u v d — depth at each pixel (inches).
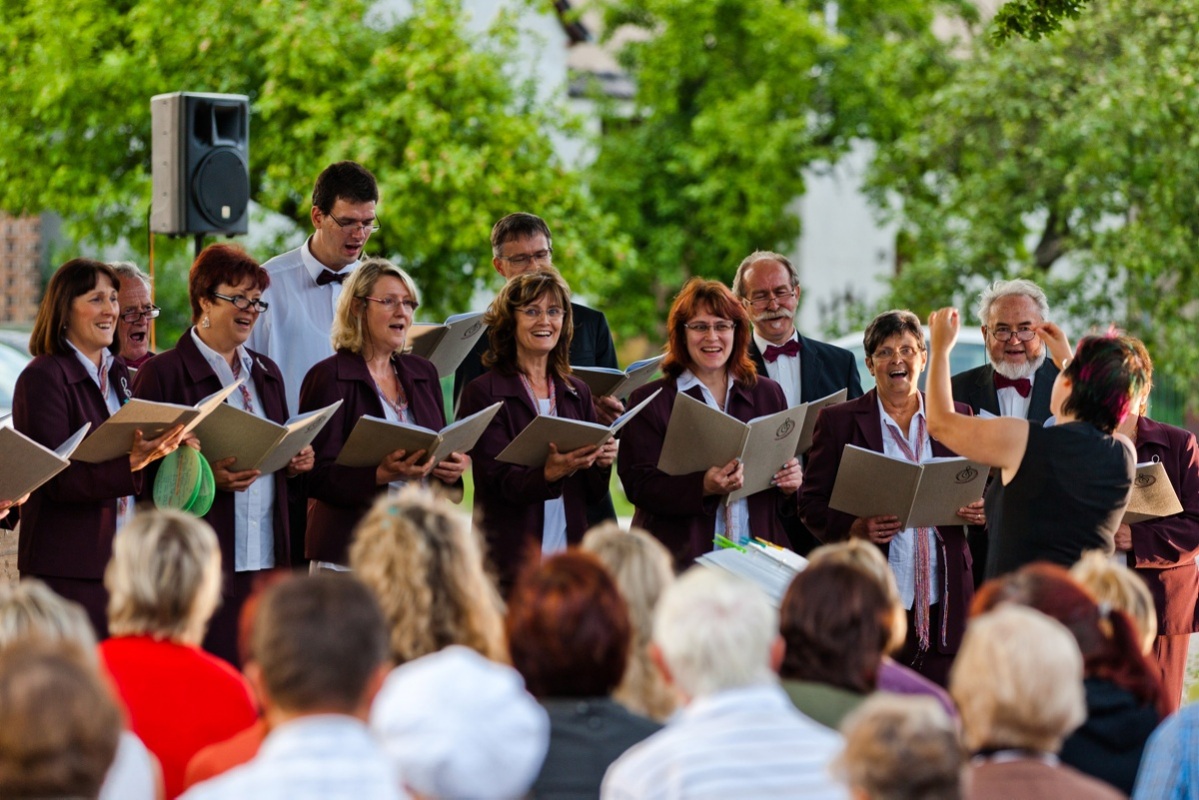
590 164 1667.1
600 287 1365.7
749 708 253.8
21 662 213.6
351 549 312.0
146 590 303.4
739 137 1566.2
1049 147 1311.5
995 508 434.6
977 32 1640.0
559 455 482.0
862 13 1657.2
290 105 1256.2
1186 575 516.1
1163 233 1275.8
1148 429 516.1
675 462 497.4
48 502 455.2
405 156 1263.5
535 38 1465.3
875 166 1492.4
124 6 1270.9
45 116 1222.3
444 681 236.7
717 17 1621.6
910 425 523.5
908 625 507.8
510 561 502.6
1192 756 284.5
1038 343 550.3
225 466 454.3
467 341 560.4
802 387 581.0
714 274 1679.4
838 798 246.7
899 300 1387.8
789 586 299.7
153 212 762.2
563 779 268.7
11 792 207.9
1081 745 312.7
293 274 558.9
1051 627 255.6
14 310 1578.5
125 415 429.7
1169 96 1263.5
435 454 468.1
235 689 309.1
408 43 1298.0
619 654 276.2
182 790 300.5
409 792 245.3
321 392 491.5
